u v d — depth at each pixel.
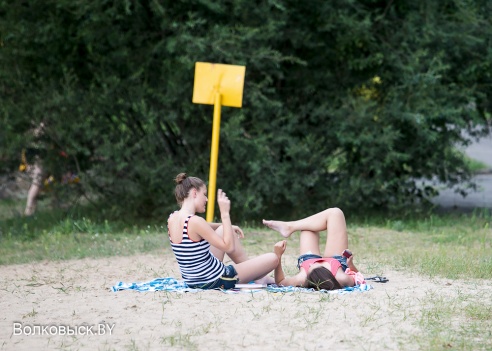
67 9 19.12
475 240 17.03
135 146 19.91
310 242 11.84
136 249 15.91
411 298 10.70
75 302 10.76
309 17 20.53
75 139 20.30
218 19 19.77
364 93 21.45
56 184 21.39
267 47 19.97
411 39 20.66
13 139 20.47
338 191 20.59
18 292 11.69
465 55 21.64
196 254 10.91
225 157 20.39
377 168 20.22
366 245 16.27
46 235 18.58
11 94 20.50
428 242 16.78
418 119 19.62
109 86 20.05
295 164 20.06
